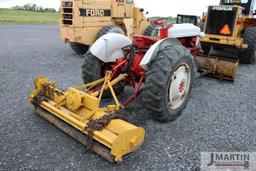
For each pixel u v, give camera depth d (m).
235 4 7.12
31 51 7.98
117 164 2.55
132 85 3.68
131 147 2.44
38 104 3.24
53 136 2.98
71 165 2.51
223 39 6.13
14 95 4.17
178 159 2.68
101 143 2.46
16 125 3.21
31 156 2.62
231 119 3.63
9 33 11.86
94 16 7.24
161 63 2.96
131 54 3.44
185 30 4.58
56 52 7.95
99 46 3.52
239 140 3.09
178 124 3.41
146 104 3.09
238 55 6.98
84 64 3.67
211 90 4.79
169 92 3.15
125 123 2.55
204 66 5.32
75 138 2.76
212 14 6.27
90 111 2.83
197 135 3.16
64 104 3.08
